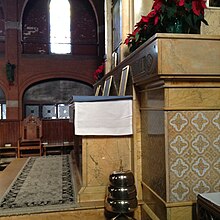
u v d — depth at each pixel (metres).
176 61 1.70
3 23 9.76
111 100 2.36
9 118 9.27
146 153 2.19
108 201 2.08
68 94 10.05
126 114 2.38
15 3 9.40
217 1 2.47
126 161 2.41
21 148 7.41
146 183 2.20
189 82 1.79
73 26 10.41
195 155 1.81
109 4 4.51
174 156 1.78
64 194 2.48
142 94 2.29
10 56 9.34
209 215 1.42
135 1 3.19
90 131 2.32
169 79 1.74
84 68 9.94
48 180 3.02
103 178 2.36
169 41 1.70
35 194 2.49
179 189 1.78
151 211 2.05
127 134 2.37
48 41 10.20
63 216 2.12
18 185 2.82
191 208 1.78
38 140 7.64
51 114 9.92
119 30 3.70
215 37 1.75
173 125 1.78
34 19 10.14
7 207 2.16
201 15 1.87
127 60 2.55
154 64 1.75
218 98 1.84
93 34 10.51
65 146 8.03
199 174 1.81
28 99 9.77
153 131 2.01
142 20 2.07
